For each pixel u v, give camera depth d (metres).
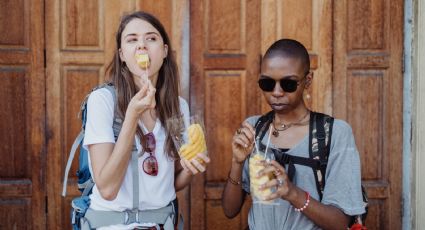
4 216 3.82
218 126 3.91
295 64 2.25
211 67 3.88
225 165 3.93
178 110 2.49
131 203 2.28
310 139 2.28
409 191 3.97
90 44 3.83
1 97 3.78
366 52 3.96
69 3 3.79
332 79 3.95
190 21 3.85
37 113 3.81
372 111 3.98
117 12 3.82
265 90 2.29
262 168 2.13
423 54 3.80
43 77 3.80
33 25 3.78
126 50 2.34
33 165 3.82
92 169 2.22
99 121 2.23
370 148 3.99
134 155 2.28
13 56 3.77
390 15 3.95
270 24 3.90
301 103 2.35
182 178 2.54
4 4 3.75
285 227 2.28
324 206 2.19
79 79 3.83
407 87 3.96
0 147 3.79
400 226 4.02
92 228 2.29
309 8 3.92
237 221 3.96
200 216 3.93
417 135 3.85
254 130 2.32
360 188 2.26
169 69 2.50
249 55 3.90
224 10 3.88
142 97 2.14
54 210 3.85
